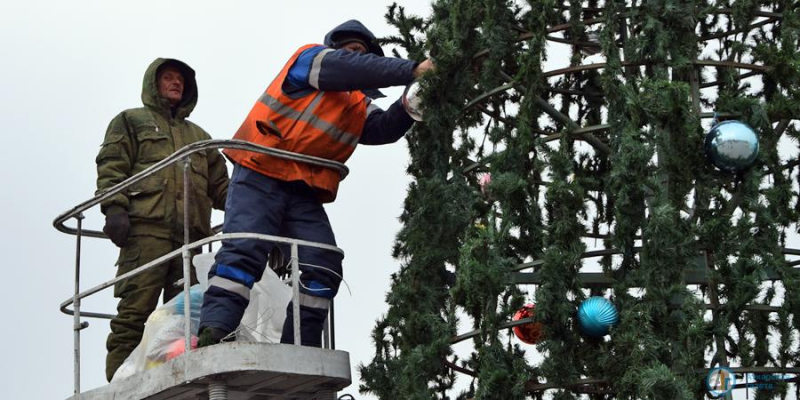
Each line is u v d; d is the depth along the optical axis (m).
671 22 11.20
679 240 10.74
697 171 11.05
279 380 11.28
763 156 11.15
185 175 11.37
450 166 12.05
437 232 11.73
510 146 11.25
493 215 11.23
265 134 11.95
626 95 10.94
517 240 11.15
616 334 10.72
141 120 13.43
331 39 12.45
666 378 10.28
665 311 10.67
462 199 11.86
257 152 11.76
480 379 10.96
